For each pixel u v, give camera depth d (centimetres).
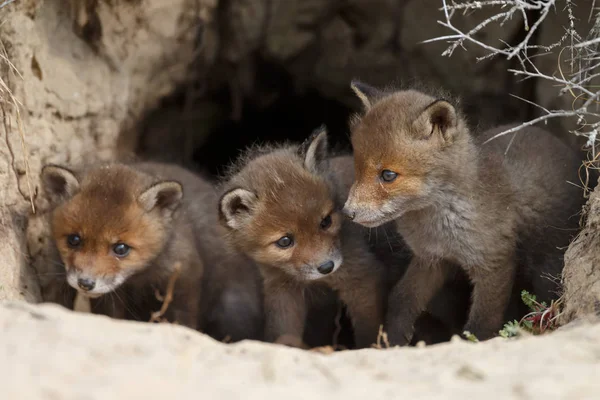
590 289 807
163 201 1062
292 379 511
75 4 1243
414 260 1005
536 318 863
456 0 1355
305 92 1655
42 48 1173
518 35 1394
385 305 1060
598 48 1016
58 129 1202
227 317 1191
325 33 1577
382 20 1538
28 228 1102
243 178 1048
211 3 1452
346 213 887
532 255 1007
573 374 507
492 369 531
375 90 1006
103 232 1000
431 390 495
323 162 1058
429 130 882
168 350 542
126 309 1121
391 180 881
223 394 471
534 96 1365
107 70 1308
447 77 1490
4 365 474
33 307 600
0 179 1048
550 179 1012
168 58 1416
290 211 981
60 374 472
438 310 1116
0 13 1073
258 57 1582
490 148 1022
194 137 1639
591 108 1154
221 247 1174
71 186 1028
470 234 923
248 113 1678
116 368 491
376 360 590
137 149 1462
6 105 1066
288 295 1064
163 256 1059
